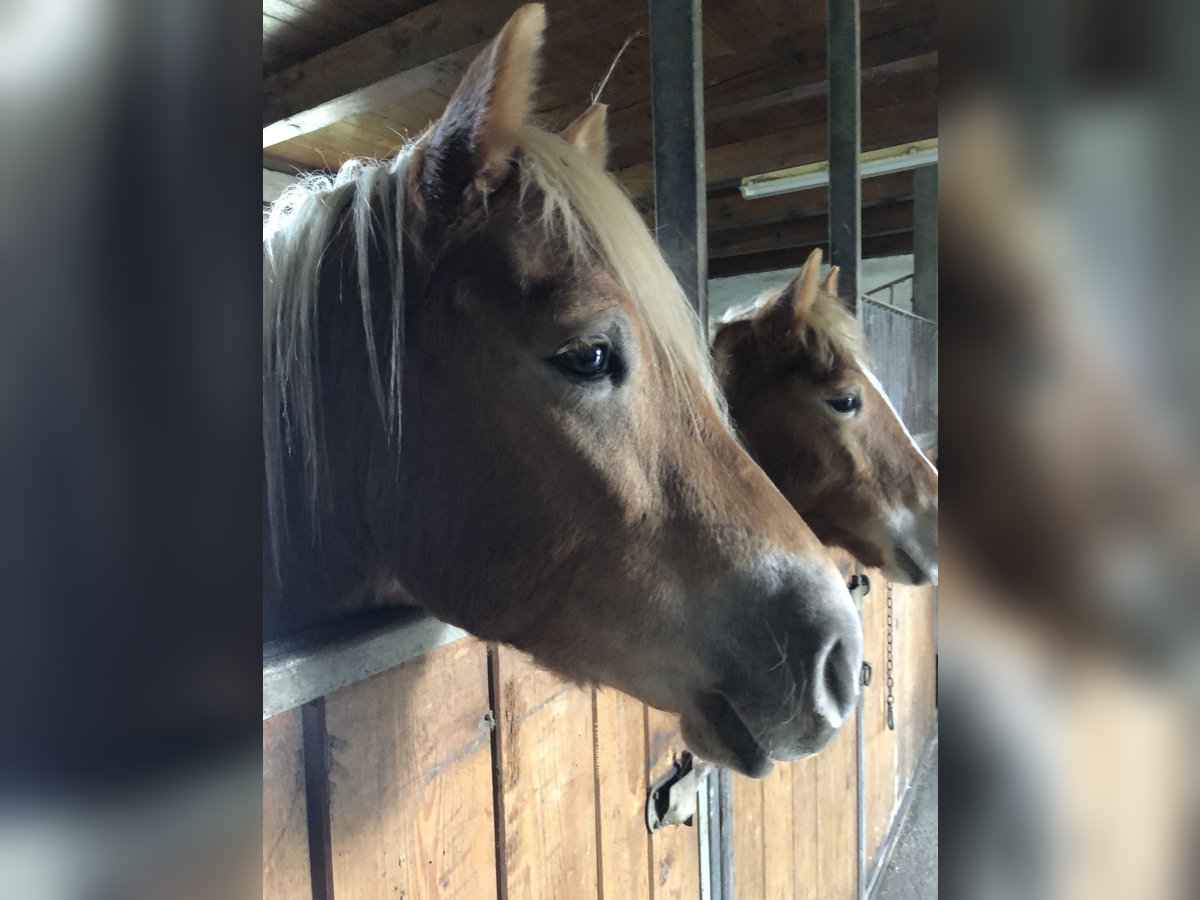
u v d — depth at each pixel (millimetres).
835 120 1808
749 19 2799
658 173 1042
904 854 2629
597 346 613
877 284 5996
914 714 2980
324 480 678
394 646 663
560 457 622
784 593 639
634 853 1106
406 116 3367
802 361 1583
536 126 700
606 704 1013
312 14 2604
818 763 1936
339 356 671
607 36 2707
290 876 607
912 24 2832
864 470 1583
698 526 642
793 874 1811
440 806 748
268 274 682
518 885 862
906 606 2760
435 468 642
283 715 595
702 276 1033
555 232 629
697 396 682
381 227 661
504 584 648
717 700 649
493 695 809
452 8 2504
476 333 623
